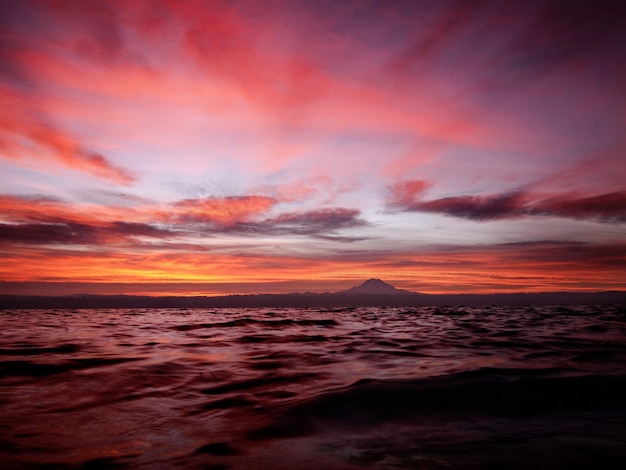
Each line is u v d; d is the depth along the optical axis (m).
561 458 4.19
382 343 14.66
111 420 5.71
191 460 4.20
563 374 7.94
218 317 37.47
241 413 6.02
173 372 9.18
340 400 6.28
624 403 6.31
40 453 4.44
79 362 10.21
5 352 11.89
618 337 15.86
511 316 34.62
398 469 3.92
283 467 3.99
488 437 4.91
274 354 11.94
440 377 7.73
